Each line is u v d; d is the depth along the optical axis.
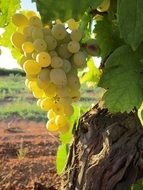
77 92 0.61
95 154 0.67
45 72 0.58
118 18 0.57
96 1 0.57
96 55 0.62
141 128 0.67
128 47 0.63
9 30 0.73
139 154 0.67
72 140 0.72
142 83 0.63
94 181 0.67
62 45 0.59
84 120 0.69
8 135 2.83
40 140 2.65
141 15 0.57
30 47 0.59
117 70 0.63
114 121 0.67
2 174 2.05
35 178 2.03
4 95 4.14
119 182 0.67
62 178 0.72
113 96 0.63
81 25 0.68
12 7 0.72
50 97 0.60
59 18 0.56
